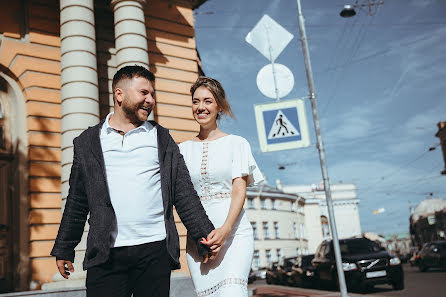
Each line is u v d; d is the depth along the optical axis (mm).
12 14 8719
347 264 12242
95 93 8172
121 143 2391
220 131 3002
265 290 14719
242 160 2799
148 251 2277
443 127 39312
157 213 2359
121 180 2314
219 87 2975
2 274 7844
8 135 8430
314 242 53656
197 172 2824
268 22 7902
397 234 110125
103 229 2227
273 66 7770
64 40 8211
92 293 2227
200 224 2473
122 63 8938
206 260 2529
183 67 10680
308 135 7582
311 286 15180
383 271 12117
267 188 47375
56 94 8773
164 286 2312
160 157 2422
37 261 7820
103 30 9773
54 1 9188
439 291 10914
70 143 7727
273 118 7617
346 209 66625
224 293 2537
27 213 8094
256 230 43719
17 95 8547
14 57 8539
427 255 20328
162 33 10539
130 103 2422
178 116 10281
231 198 2752
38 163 8250
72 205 2381
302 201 53469
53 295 5980
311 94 7793
